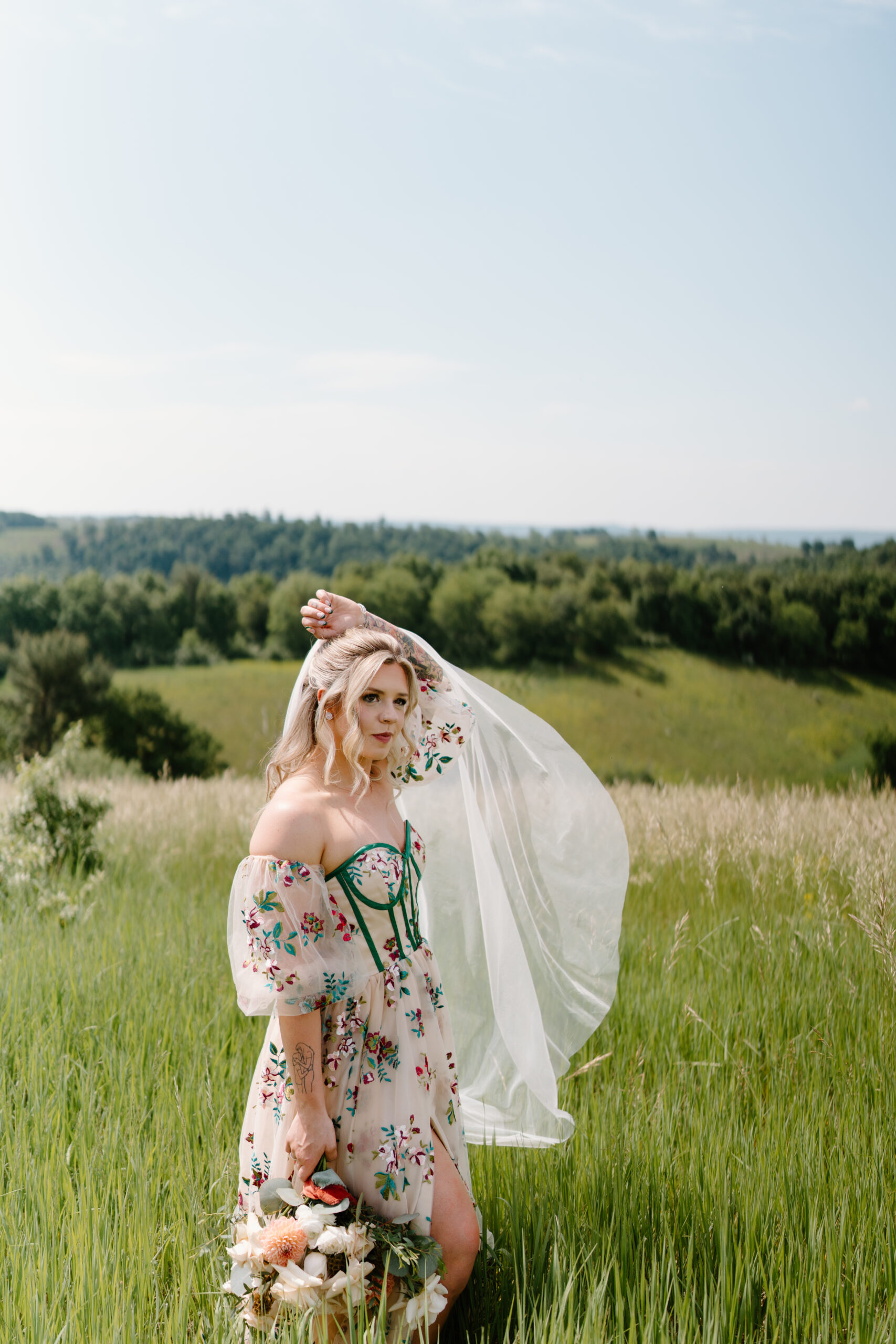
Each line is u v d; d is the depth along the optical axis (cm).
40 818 754
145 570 9231
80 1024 403
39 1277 223
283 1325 207
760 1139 306
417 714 281
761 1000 440
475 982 303
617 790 1038
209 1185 270
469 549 10488
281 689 7019
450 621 7162
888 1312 223
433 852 307
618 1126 316
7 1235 240
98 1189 264
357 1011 230
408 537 10681
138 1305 220
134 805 1104
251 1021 413
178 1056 365
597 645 6944
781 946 522
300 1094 220
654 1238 247
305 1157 220
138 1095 328
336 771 245
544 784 297
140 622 7650
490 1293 243
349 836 233
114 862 840
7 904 640
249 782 1334
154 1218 252
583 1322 217
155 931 577
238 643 8006
